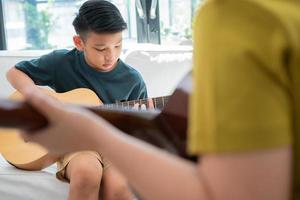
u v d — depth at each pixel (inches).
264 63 16.3
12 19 108.3
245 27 16.5
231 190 16.4
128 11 107.5
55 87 75.6
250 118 16.2
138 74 76.7
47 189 64.1
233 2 16.9
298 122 17.5
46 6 107.4
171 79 89.0
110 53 71.4
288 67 16.8
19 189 64.6
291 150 17.2
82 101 69.3
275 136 16.5
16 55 93.7
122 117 29.5
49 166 68.4
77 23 72.2
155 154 18.8
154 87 88.5
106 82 74.1
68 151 22.0
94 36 69.8
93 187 57.7
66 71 74.7
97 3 71.3
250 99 16.3
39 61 75.8
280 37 16.3
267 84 16.5
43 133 21.6
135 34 108.4
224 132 16.3
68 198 59.6
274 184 16.6
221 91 16.4
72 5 106.7
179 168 18.0
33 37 109.1
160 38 107.9
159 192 18.2
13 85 73.8
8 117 20.4
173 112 28.5
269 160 16.5
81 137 20.8
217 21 16.9
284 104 16.9
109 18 69.9
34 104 20.9
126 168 19.3
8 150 67.7
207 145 16.6
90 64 73.7
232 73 16.4
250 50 16.3
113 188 58.9
